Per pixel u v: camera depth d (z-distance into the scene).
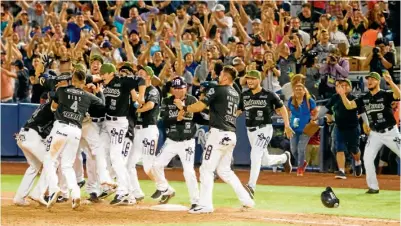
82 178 20.91
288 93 28.66
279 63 29.98
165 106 19.33
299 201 21.38
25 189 19.19
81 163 20.80
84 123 19.36
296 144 28.17
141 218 17.12
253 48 30.42
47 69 21.81
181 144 19.22
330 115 27.05
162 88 23.19
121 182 19.42
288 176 28.05
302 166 28.09
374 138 23.14
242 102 20.80
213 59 29.42
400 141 22.73
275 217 17.59
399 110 26.72
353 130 26.61
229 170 18.58
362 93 28.67
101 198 20.17
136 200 20.23
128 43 30.88
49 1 39.81
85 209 18.62
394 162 28.75
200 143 29.50
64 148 18.28
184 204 20.36
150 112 19.88
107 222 16.42
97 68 19.64
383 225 16.69
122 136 19.39
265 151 21.81
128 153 19.94
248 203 18.66
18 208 18.72
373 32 31.14
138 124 20.05
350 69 30.11
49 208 18.30
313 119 27.45
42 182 18.80
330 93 29.20
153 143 19.89
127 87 19.28
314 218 17.62
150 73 19.66
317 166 29.45
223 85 18.05
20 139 18.88
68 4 38.78
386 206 20.38
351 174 28.61
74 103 18.23
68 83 18.86
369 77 22.77
